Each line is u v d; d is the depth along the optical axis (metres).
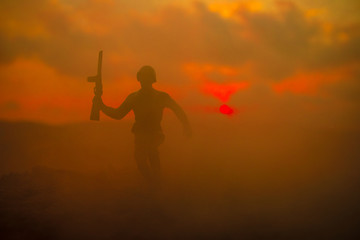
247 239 4.16
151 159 5.93
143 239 4.17
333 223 4.51
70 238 4.20
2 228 4.41
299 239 4.12
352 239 4.06
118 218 4.75
